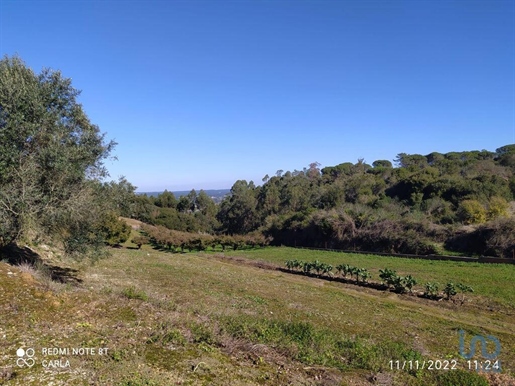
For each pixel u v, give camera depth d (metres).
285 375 5.63
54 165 9.25
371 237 36.91
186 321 7.66
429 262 26.92
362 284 20.50
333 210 45.34
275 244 50.84
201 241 45.09
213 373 5.27
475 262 25.44
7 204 9.17
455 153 74.75
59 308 7.53
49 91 10.17
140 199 72.19
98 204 11.49
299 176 86.12
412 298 17.03
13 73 9.80
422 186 46.53
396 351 7.64
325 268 23.08
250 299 14.00
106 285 12.16
